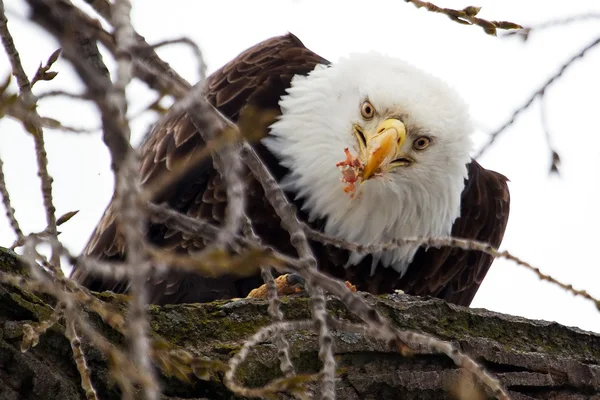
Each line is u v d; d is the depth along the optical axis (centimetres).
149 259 599
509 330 980
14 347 766
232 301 923
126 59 502
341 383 877
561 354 979
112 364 621
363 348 895
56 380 772
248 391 615
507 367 921
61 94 561
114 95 497
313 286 617
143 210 555
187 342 872
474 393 888
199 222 635
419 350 900
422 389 884
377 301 957
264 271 675
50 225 657
